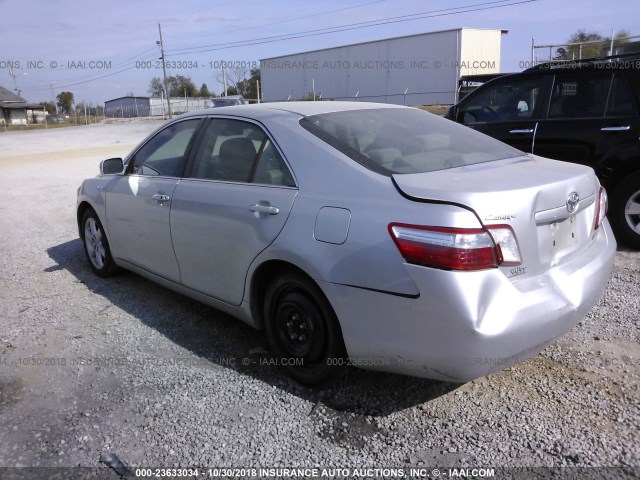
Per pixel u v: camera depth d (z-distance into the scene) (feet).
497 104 21.18
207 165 12.61
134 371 11.57
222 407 10.19
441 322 8.21
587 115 18.71
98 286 16.81
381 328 8.86
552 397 10.04
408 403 10.11
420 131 11.70
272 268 10.89
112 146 82.94
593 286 9.77
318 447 9.03
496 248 8.25
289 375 11.02
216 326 13.64
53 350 12.62
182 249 12.87
